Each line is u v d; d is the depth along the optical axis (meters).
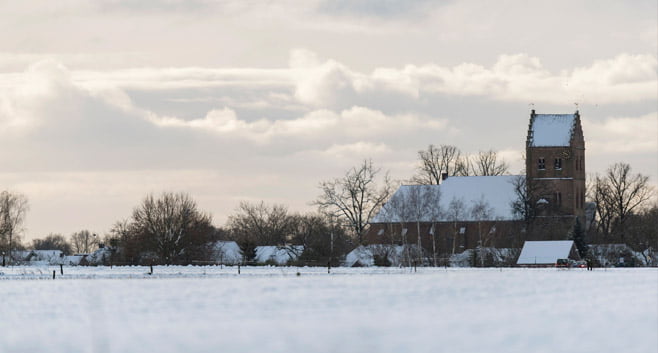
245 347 61.53
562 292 101.12
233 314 79.44
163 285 111.38
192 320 75.38
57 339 65.06
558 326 70.25
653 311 80.06
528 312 80.12
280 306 85.94
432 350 59.88
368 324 72.38
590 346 60.97
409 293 100.25
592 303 87.56
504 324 71.81
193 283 115.31
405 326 71.06
